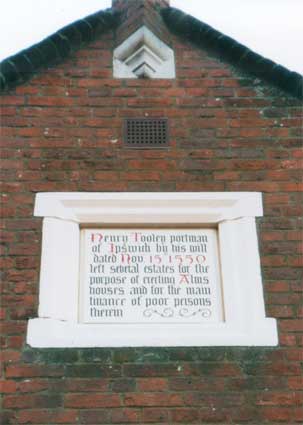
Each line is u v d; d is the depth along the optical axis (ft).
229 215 16.51
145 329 15.08
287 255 16.02
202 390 14.44
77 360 14.62
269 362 14.80
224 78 18.45
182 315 15.47
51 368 14.52
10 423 13.94
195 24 18.93
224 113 17.87
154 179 16.84
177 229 16.57
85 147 17.19
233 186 16.81
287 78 18.20
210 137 17.48
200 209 16.53
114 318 15.35
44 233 16.02
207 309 15.58
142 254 16.16
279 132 17.62
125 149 17.22
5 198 16.34
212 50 18.88
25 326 14.93
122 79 18.29
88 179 16.75
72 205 16.43
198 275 15.98
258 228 16.33
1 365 14.49
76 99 17.88
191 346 14.88
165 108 17.89
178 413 14.19
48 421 13.99
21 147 17.06
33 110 17.61
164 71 18.48
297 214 16.51
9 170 16.72
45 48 18.17
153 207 16.48
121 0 19.71
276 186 16.84
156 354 14.76
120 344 14.82
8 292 15.30
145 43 18.34
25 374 14.43
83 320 15.29
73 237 16.14
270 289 15.61
